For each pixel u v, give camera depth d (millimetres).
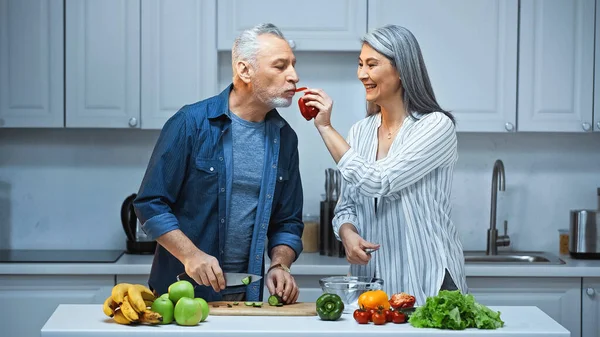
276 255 2672
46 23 3859
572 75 3902
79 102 3881
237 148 2633
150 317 2148
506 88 3904
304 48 3893
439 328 2148
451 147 2623
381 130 2766
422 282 2627
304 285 3738
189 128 2574
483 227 4273
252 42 2529
